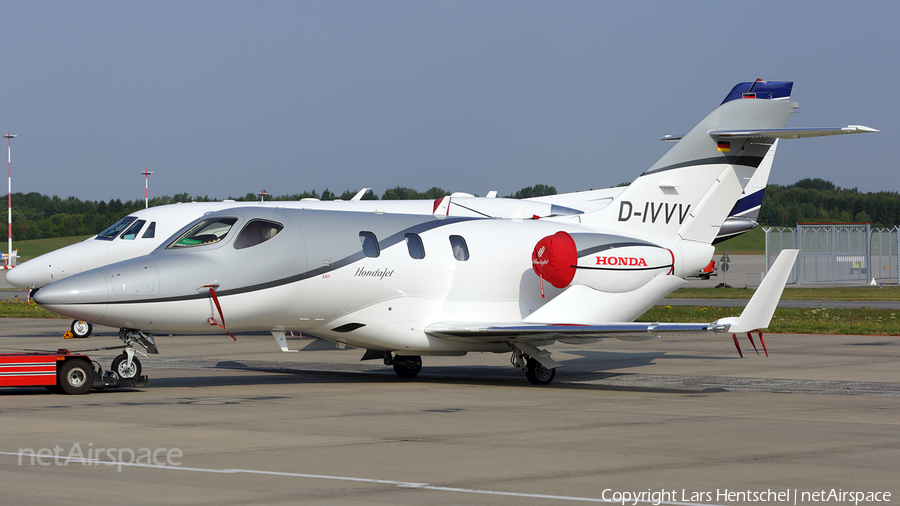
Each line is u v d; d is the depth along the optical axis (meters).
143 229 53.56
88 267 52.88
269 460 18.66
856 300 98.62
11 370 28.75
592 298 37.94
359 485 16.44
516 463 18.61
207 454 19.22
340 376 37.66
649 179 40.84
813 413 26.80
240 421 24.08
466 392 31.88
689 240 41.53
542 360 34.78
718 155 41.44
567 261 36.97
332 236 34.06
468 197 64.88
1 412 25.45
